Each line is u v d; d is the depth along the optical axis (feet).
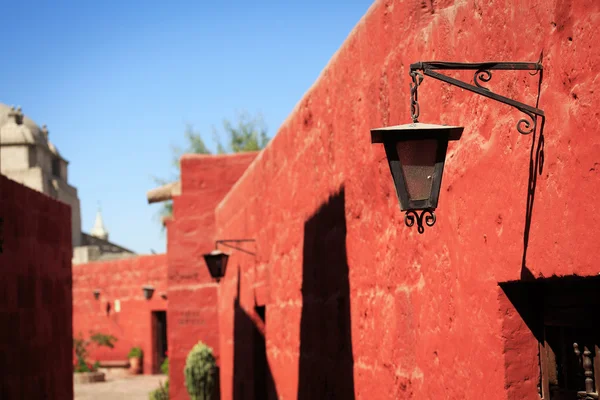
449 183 14.46
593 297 11.32
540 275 11.27
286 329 28.35
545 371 12.41
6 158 113.80
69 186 128.98
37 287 33.32
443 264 14.74
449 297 14.48
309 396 24.85
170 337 51.98
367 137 18.92
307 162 24.86
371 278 18.78
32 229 32.94
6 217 29.48
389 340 17.57
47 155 121.08
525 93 11.53
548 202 10.98
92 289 95.45
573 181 10.35
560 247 10.71
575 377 11.91
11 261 29.78
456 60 13.97
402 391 16.79
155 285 88.53
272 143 30.63
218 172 52.60
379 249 18.19
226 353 45.80
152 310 88.94
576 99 10.22
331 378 22.26
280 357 29.37
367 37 18.80
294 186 26.78
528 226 11.55
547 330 12.46
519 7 11.64
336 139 21.54
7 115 117.60
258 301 34.09
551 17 10.76
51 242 35.96
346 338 20.80
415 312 16.08
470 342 13.58
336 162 21.58
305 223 25.23
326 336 22.81
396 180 11.37
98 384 81.82
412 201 11.34
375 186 18.37
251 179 35.60
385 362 17.83
